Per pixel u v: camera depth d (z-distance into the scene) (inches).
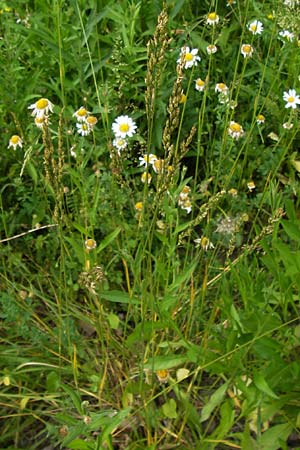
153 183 32.1
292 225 23.2
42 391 25.4
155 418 23.0
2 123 32.3
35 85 33.6
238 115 36.3
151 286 22.8
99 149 31.8
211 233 30.4
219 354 23.3
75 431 20.3
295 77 34.0
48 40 33.0
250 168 33.2
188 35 36.4
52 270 28.6
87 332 27.9
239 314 23.9
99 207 29.3
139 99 34.4
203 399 24.9
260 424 22.2
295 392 23.3
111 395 25.0
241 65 37.9
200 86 33.1
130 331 27.7
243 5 40.2
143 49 33.9
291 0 30.2
